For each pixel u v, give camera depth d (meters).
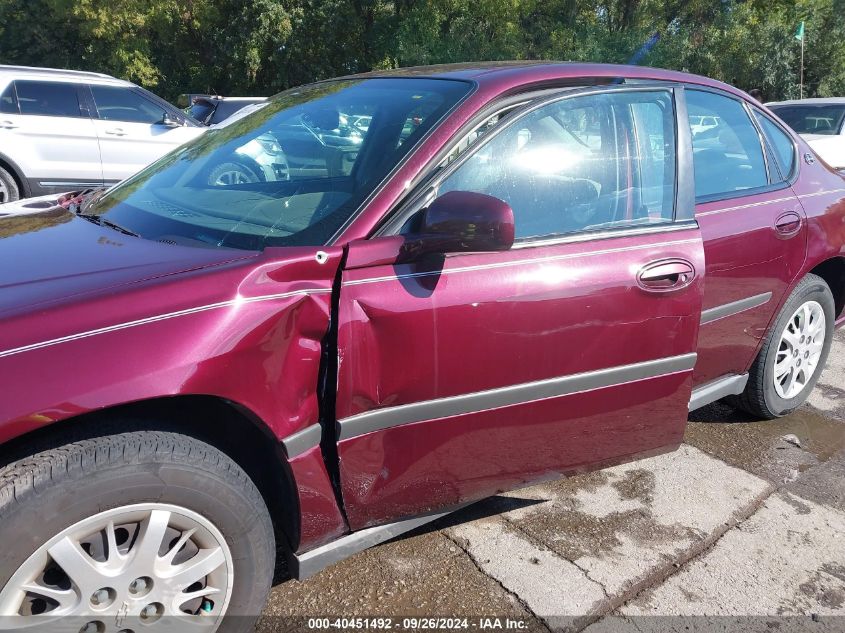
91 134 8.71
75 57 29.92
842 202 3.72
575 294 2.31
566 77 2.61
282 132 2.71
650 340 2.50
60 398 1.60
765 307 3.33
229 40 26.45
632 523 2.88
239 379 1.82
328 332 1.99
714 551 2.73
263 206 2.34
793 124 10.40
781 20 29.31
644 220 2.60
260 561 1.95
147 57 27.14
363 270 2.02
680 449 3.51
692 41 29.00
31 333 1.65
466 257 2.17
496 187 2.33
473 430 2.24
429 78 2.70
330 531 2.11
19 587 1.60
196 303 1.80
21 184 8.42
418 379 2.10
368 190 2.20
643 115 2.74
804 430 3.77
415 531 2.76
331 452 2.04
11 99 8.30
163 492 1.73
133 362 1.68
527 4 27.22
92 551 1.71
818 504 3.08
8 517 1.56
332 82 3.08
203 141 3.02
